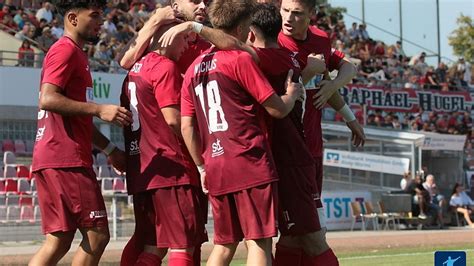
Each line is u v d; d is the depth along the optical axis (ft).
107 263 73.67
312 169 39.04
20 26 137.28
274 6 37.91
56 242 37.42
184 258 38.09
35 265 37.45
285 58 37.17
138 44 39.04
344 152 135.95
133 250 40.29
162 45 36.14
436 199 136.46
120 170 40.88
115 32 143.74
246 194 35.19
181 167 38.24
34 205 104.42
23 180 108.37
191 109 36.68
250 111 35.40
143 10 156.04
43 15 140.87
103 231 37.55
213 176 35.81
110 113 36.52
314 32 42.39
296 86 36.55
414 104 164.55
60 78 36.40
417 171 140.46
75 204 36.88
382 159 137.49
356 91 156.04
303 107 39.27
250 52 36.09
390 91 160.56
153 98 38.27
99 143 39.99
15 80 119.24
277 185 36.63
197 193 38.65
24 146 120.06
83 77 37.58
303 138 39.32
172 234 38.19
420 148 141.38
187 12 39.37
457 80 197.16
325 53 42.22
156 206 38.50
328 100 44.09
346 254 85.15
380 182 138.51
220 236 36.42
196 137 36.70
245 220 35.42
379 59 188.24
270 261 35.81
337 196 125.90
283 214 38.65
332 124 142.10
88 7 37.40
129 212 110.01
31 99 120.57
